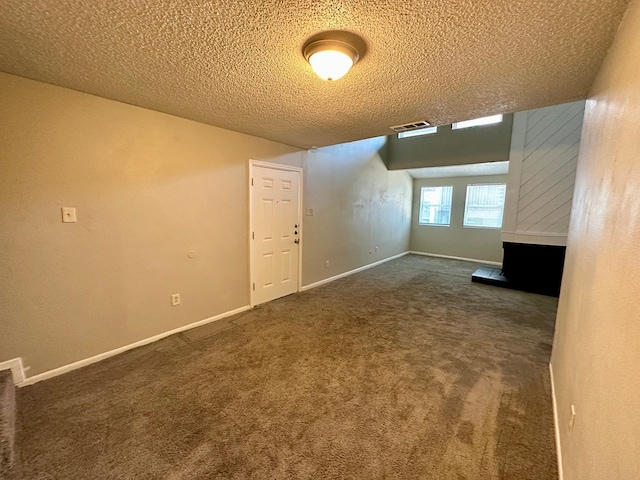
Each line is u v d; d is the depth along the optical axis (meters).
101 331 2.38
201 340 2.73
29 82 1.92
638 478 0.61
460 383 2.11
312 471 1.39
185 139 2.79
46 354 2.11
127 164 2.43
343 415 1.77
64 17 1.26
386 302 3.89
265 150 3.58
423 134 5.97
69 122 2.10
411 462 1.44
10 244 1.93
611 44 1.36
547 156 4.25
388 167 6.44
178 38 1.42
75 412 1.75
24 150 1.94
